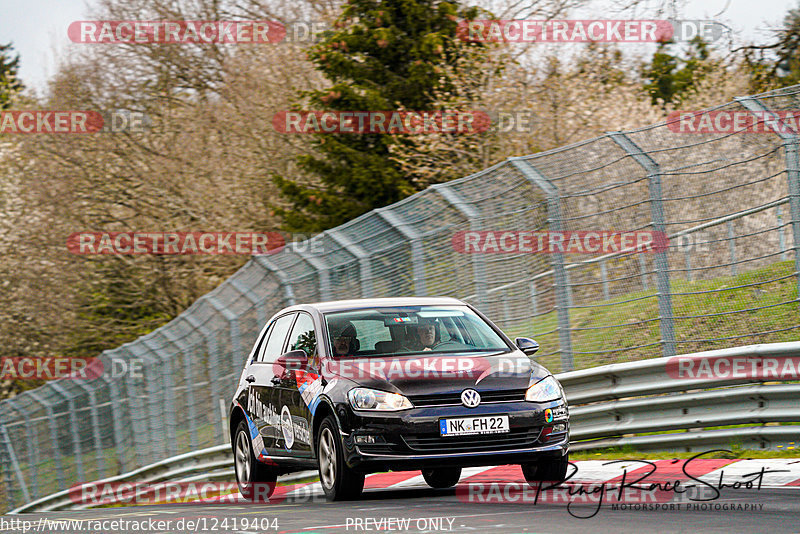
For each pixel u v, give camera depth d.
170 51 116.50
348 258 49.59
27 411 92.00
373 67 106.19
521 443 29.38
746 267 38.97
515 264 43.84
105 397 76.19
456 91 100.00
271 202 112.06
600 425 40.28
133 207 115.00
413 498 30.69
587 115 96.81
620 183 41.22
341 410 29.78
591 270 41.91
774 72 90.31
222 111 115.25
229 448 56.75
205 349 60.16
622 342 40.59
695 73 106.94
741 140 39.22
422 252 46.59
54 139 114.88
